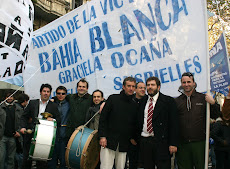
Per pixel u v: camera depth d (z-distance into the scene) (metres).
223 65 5.37
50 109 5.00
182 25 4.30
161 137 3.91
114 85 5.07
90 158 4.44
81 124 5.21
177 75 4.32
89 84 5.51
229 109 3.61
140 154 4.05
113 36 5.16
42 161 4.68
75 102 5.32
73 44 5.88
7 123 5.51
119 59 5.04
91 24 5.52
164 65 4.47
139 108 4.21
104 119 4.25
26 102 6.05
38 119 4.48
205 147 3.88
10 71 4.38
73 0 19.64
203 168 3.90
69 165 4.47
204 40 4.03
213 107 4.00
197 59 4.09
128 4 5.00
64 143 5.32
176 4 4.39
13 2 4.41
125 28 5.01
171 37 4.41
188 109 4.02
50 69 6.27
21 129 4.70
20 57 4.51
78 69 5.77
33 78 6.44
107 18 5.28
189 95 4.06
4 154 5.45
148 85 4.09
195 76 4.09
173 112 3.93
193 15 4.18
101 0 5.40
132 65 4.88
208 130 3.73
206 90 3.89
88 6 5.62
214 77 5.72
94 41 5.44
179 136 3.95
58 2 18.05
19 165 6.32
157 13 4.61
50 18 18.02
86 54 5.59
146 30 4.73
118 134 4.20
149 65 4.65
